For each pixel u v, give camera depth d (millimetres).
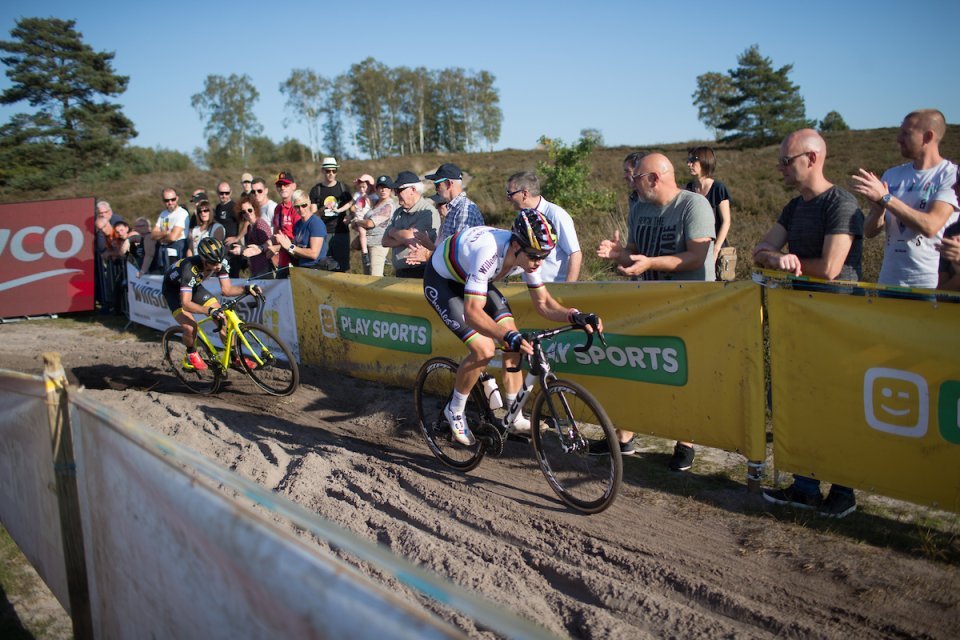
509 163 42688
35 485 2682
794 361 3318
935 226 3258
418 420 4480
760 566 2898
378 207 8000
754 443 3492
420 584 1092
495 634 2467
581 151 18531
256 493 1394
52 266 10195
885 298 2998
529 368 3658
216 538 1506
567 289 4230
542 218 3279
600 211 17062
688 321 3682
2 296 9977
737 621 2588
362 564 2959
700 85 77625
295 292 6469
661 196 3914
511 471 4035
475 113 97438
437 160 47750
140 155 54469
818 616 2543
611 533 3254
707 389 3662
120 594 2129
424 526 3398
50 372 2355
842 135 35656
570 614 2637
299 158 91312
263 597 1363
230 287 5797
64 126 50188
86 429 2203
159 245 9086
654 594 2758
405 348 5457
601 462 4055
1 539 3600
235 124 89625
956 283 3215
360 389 5688
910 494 3021
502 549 3117
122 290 9930
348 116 94438
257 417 5180
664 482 3768
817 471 3297
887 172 3781
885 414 3053
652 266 3768
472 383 3785
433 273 3801
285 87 91938
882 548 2953
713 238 3840
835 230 3279
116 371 6832
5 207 9891
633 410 4023
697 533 3213
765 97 53906
